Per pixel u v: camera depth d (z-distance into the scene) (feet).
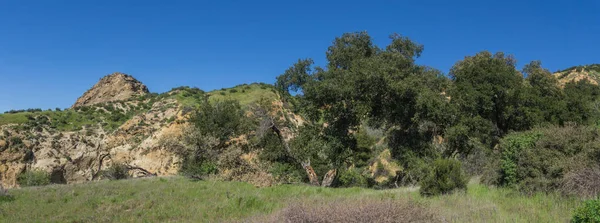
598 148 33.91
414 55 81.00
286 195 48.62
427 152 75.97
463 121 73.97
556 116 76.64
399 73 71.00
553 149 37.60
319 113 78.07
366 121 83.97
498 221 25.32
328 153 80.89
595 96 105.29
